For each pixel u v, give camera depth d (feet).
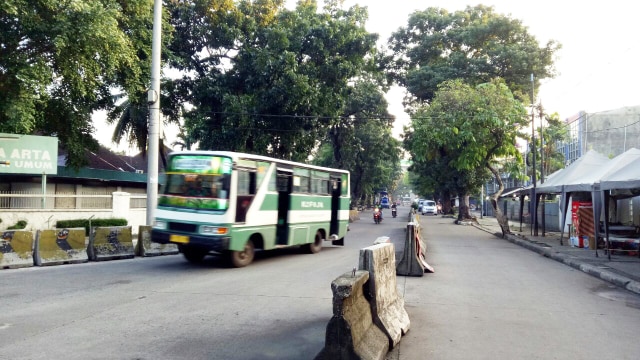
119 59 49.42
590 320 23.06
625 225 61.46
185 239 35.78
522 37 109.81
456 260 45.83
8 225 54.90
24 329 19.36
